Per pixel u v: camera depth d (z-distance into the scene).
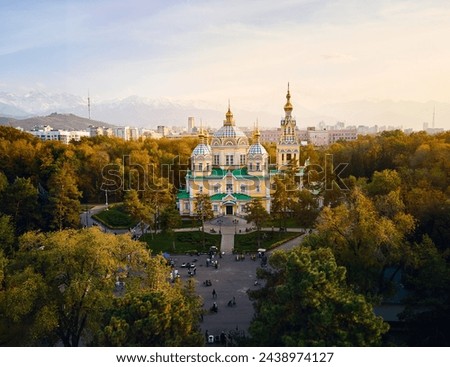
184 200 147.88
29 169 167.62
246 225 133.12
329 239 65.75
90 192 176.62
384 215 76.62
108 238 58.94
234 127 161.62
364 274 64.38
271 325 43.81
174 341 41.66
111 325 41.28
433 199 84.38
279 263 54.38
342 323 43.16
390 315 68.50
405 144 157.88
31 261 56.22
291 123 165.38
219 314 73.94
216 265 98.25
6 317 51.91
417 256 64.06
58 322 53.56
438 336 56.97
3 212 108.31
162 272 56.53
